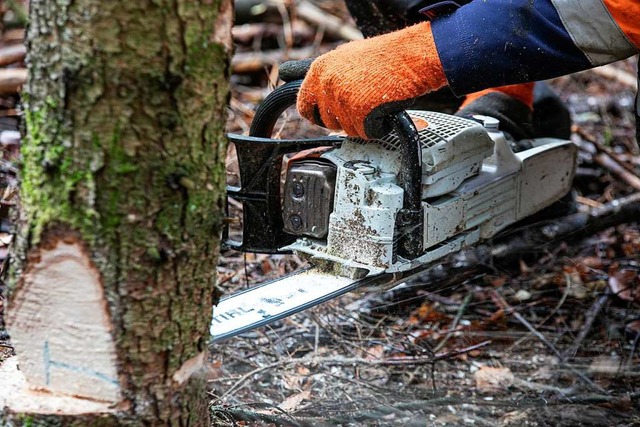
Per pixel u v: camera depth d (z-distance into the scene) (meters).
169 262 1.87
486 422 2.85
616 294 3.65
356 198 2.65
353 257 2.69
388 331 3.45
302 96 2.68
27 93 1.80
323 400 2.92
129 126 1.75
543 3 2.49
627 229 4.28
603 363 3.25
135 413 1.95
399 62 2.57
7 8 6.48
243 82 6.03
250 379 3.01
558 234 3.82
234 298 2.56
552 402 2.98
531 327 3.43
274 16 6.75
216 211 1.96
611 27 2.47
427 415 2.88
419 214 2.68
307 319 3.46
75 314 1.87
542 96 4.13
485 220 3.10
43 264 1.85
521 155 3.29
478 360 3.28
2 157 4.27
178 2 1.72
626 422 2.87
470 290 3.77
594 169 4.80
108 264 1.81
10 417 1.93
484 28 2.52
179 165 1.82
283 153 2.74
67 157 1.77
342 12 7.06
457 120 2.99
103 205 1.78
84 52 1.70
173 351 1.95
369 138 2.65
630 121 5.63
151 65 1.73
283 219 2.84
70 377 1.95
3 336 2.90
